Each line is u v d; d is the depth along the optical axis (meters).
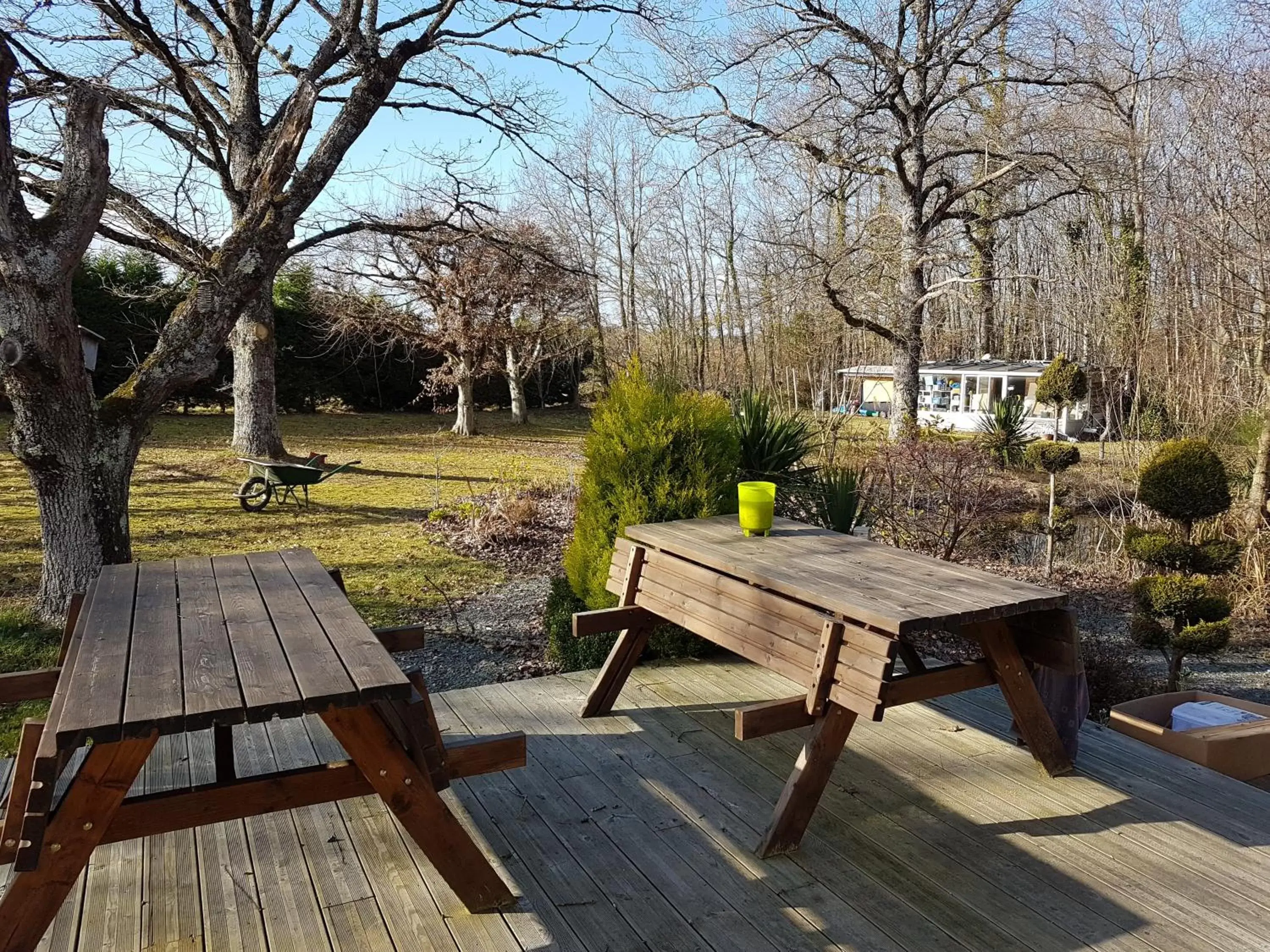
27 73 5.58
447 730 3.50
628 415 4.46
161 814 2.02
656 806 2.86
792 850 2.57
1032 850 2.59
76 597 2.94
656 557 3.54
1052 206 18.30
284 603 2.62
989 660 2.87
